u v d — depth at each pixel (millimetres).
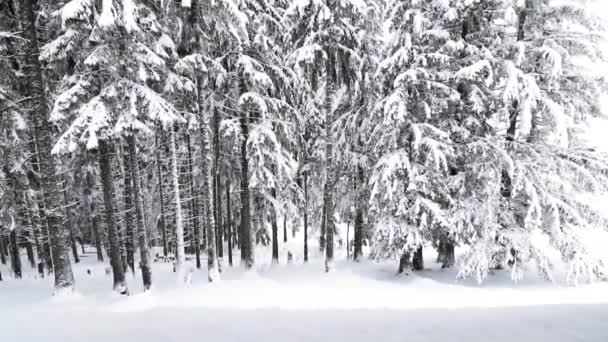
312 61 13648
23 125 14594
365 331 5156
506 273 13438
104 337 6133
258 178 15453
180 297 11125
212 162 18891
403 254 13102
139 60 10914
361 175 18125
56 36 12289
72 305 10773
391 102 11859
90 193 23703
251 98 14422
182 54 14344
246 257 16703
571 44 12070
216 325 6125
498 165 12180
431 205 12336
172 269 19938
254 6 14820
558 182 11680
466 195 12930
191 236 29328
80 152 12422
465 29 13195
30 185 18688
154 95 11094
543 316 5461
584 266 11086
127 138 12914
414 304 9383
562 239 11484
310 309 7613
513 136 12828
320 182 21156
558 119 11078
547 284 11805
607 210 11594
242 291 11820
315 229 25094
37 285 16297
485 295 10594
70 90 10320
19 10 11742
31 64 11461
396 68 12820
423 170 12758
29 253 25750
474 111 12805
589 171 12023
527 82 11062
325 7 13344
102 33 10117
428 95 12727
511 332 4684
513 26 12453
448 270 14508
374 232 13352
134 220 20781
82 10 9375
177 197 13836
